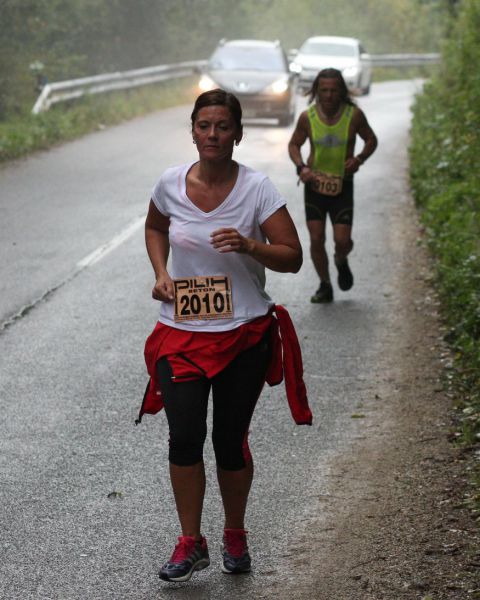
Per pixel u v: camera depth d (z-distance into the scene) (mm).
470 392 14828
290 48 101750
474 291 18109
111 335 17953
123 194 31656
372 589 9508
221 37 81562
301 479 12250
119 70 70500
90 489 11812
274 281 22047
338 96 19266
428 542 10391
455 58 46844
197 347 9352
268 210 9359
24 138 40375
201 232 9352
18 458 12664
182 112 57969
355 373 16203
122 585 9680
